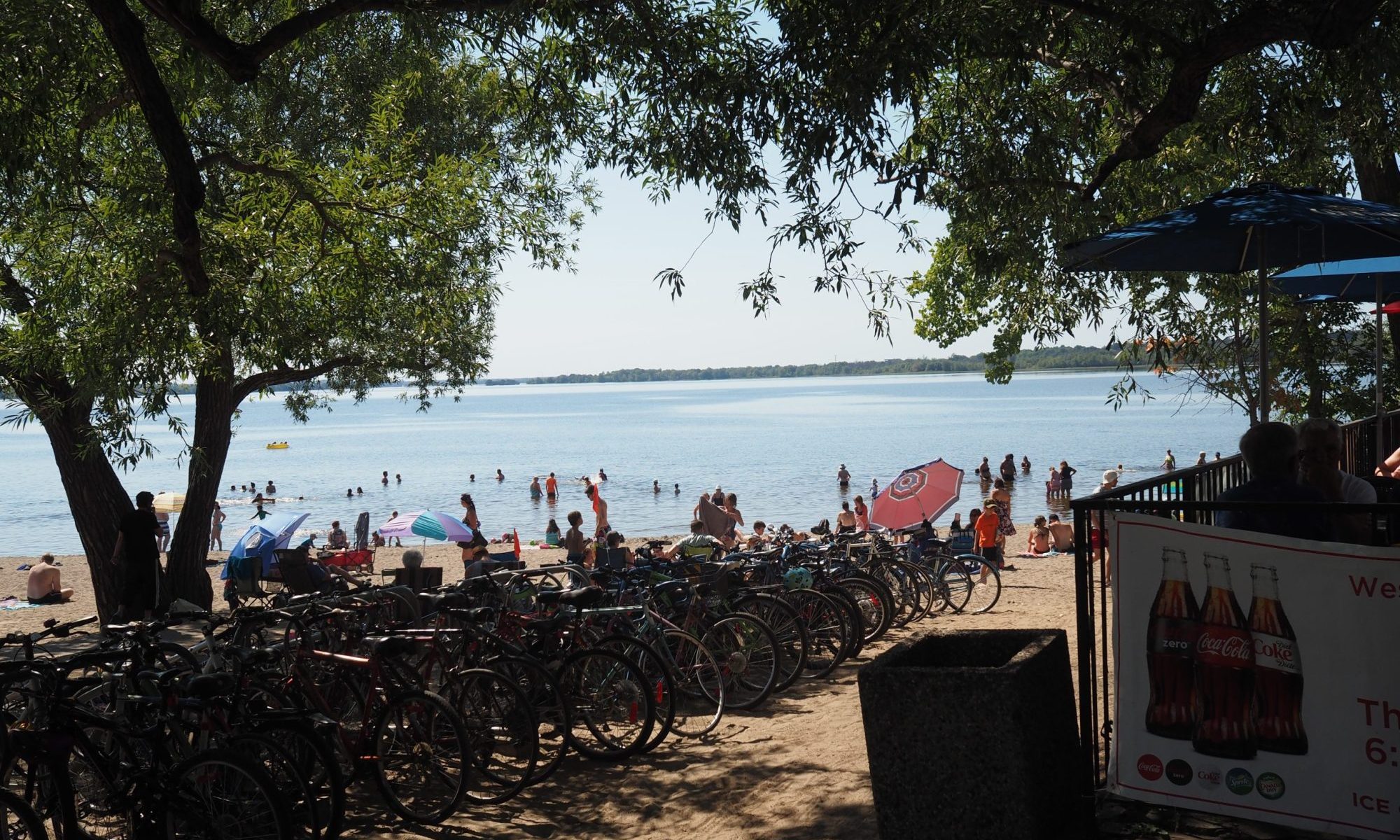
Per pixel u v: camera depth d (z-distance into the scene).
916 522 18.67
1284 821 4.03
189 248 8.31
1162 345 12.22
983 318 22.03
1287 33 7.50
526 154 17.11
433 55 12.55
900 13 7.74
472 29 9.95
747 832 5.61
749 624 8.52
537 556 27.36
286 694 6.50
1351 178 11.97
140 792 5.52
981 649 4.93
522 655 7.07
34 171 10.12
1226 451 75.19
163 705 5.61
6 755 5.83
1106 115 11.73
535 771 6.90
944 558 13.59
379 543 31.05
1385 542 4.77
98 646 6.21
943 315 22.30
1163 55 8.27
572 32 9.40
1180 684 4.21
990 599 13.73
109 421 10.97
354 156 12.23
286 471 80.69
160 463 105.00
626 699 7.23
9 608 20.73
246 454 105.94
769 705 8.53
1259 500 4.42
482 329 19.88
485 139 17.03
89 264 11.16
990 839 4.22
